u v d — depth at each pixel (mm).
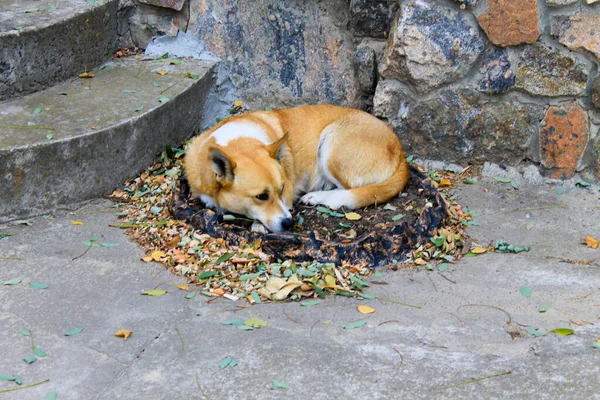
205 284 4047
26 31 5211
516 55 5059
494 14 4980
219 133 4777
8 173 4539
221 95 6027
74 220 4684
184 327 3625
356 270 4219
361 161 4930
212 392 3154
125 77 5734
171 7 5934
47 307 3773
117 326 3631
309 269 4145
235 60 5953
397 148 5031
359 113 5105
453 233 4570
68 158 4742
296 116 5121
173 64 5938
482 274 4199
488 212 4906
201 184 4645
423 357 3381
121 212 4801
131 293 3928
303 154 5066
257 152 4547
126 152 5086
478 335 3578
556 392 3111
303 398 3111
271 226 4441
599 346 3412
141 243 4438
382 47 5504
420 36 5117
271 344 3479
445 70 5156
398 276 4195
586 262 4312
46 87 5492
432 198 4785
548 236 4613
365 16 5457
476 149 5340
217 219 4520
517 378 3211
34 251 4305
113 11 5973
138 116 5109
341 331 3605
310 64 5773
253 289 3998
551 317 3734
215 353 3418
